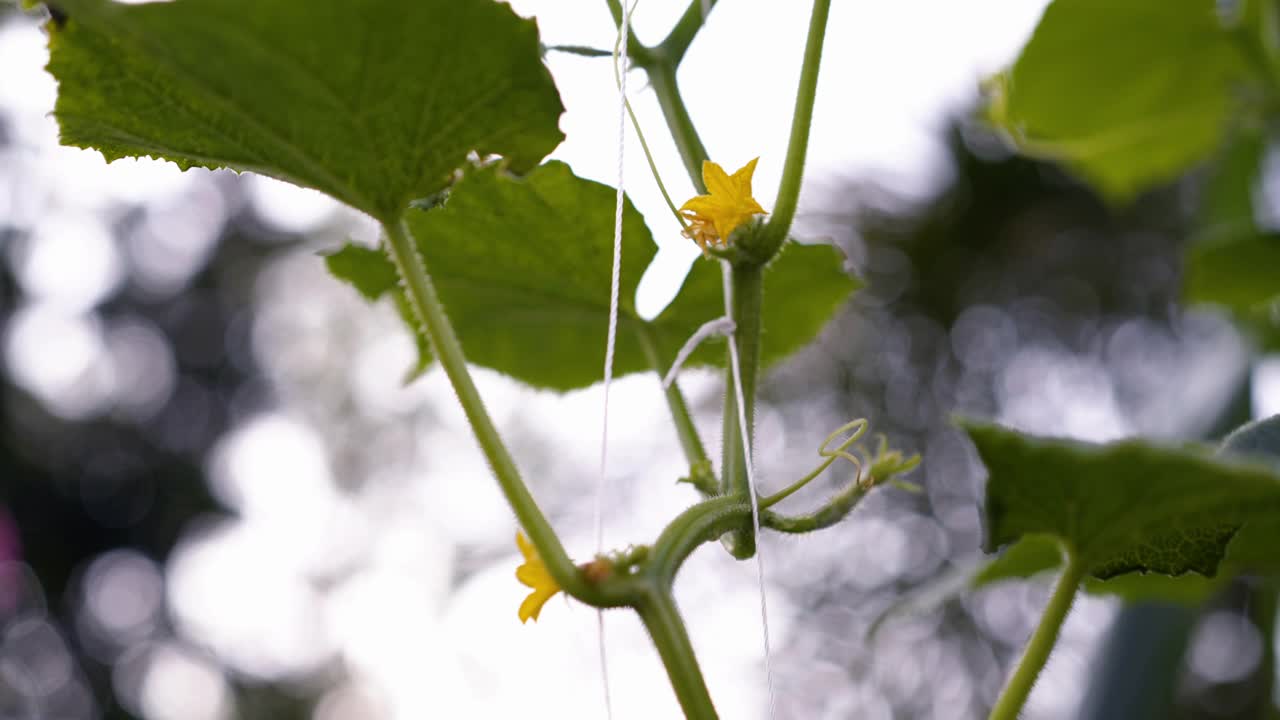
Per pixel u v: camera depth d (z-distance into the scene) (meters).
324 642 7.35
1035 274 5.03
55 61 1.16
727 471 1.17
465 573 5.46
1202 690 3.96
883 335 4.87
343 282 1.33
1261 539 1.27
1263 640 1.82
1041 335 5.01
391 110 1.15
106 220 8.27
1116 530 1.14
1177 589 1.39
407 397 6.04
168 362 9.23
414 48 1.14
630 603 1.13
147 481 9.04
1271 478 1.10
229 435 9.05
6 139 6.94
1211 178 2.22
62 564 8.79
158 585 9.00
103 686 8.75
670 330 1.30
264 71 1.14
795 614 4.43
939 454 4.64
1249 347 1.66
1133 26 2.00
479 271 1.30
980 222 4.95
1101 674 1.48
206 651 8.18
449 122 1.16
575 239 1.28
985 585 1.40
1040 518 1.14
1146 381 4.77
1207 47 2.01
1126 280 4.91
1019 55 2.07
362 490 6.51
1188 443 1.14
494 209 1.26
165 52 1.13
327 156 1.16
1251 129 2.16
